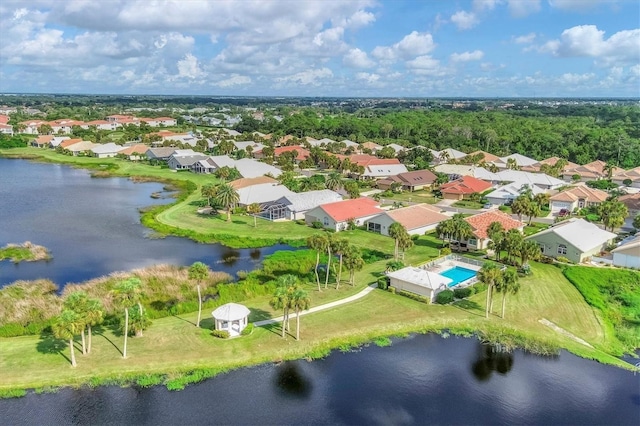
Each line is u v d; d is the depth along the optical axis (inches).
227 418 1884.8
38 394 1967.3
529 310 2758.4
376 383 2124.8
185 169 7657.5
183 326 2504.9
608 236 3806.6
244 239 4099.4
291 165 7436.0
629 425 1892.2
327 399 2012.8
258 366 2202.3
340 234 4284.0
